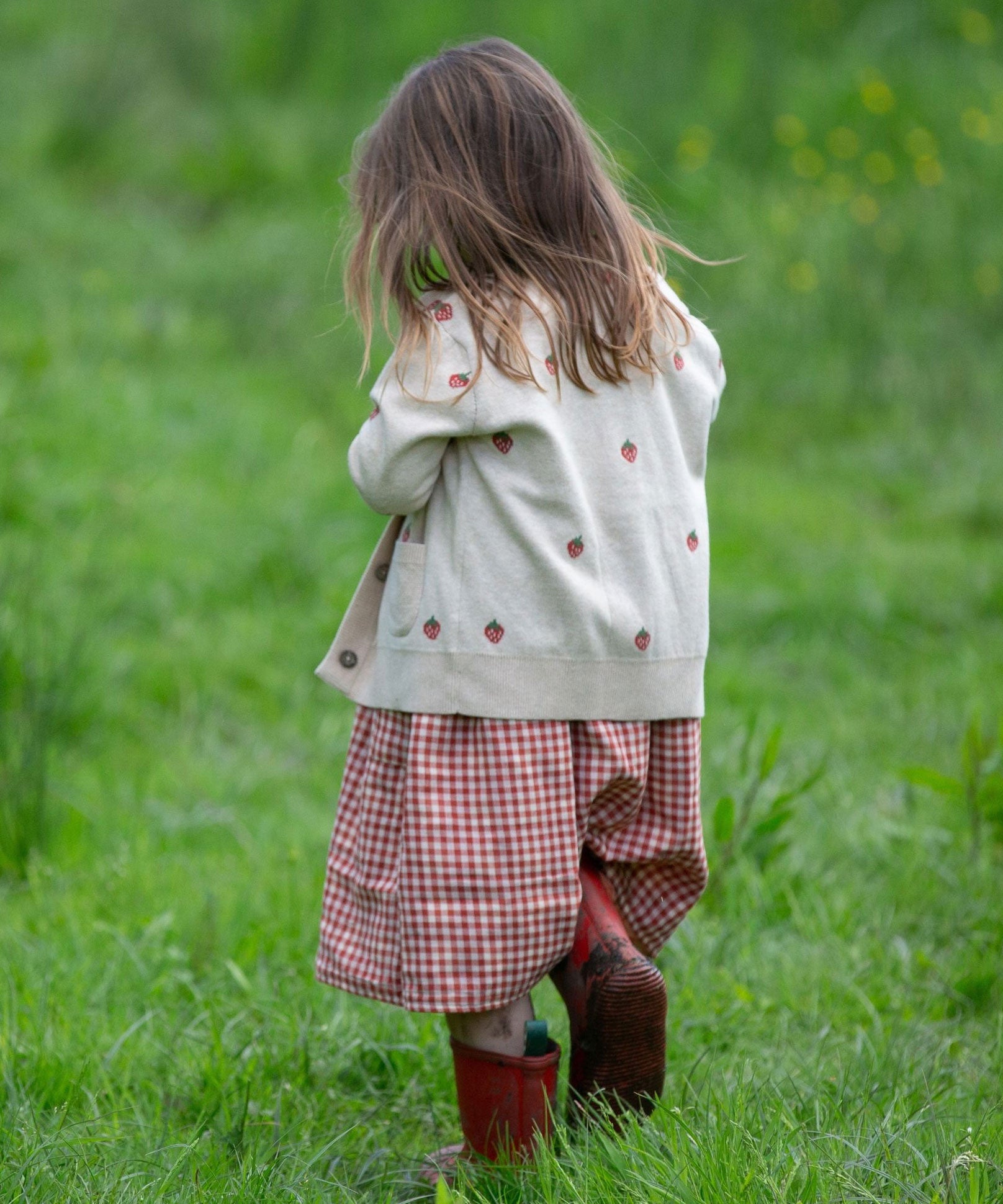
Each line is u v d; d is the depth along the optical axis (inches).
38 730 478.9
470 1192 273.0
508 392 269.0
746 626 684.1
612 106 1333.7
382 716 286.0
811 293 1064.8
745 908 418.0
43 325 977.5
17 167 1373.0
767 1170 253.3
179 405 894.4
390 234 281.7
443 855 271.7
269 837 467.8
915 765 520.1
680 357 295.0
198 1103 315.0
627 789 287.4
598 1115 279.7
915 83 1277.1
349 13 1599.4
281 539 717.3
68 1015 344.5
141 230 1248.2
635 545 280.4
